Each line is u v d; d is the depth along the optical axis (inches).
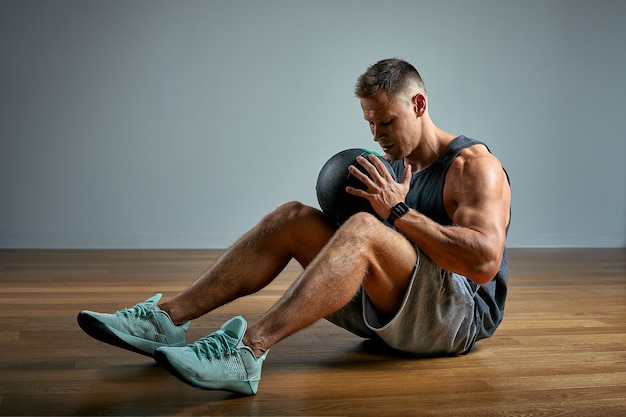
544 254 218.8
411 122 84.9
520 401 74.7
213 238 224.7
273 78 225.5
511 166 239.8
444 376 83.0
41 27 212.7
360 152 80.7
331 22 227.6
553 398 76.0
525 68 238.7
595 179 245.0
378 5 229.9
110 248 218.7
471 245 76.0
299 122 227.6
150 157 220.4
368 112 84.7
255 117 225.1
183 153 221.9
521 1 237.3
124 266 177.6
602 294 146.1
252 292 85.2
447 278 81.5
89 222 218.1
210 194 224.1
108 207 219.0
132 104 218.7
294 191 228.5
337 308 74.4
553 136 241.8
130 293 138.2
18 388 75.7
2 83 211.3
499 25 236.5
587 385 80.9
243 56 223.5
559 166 242.5
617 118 245.3
